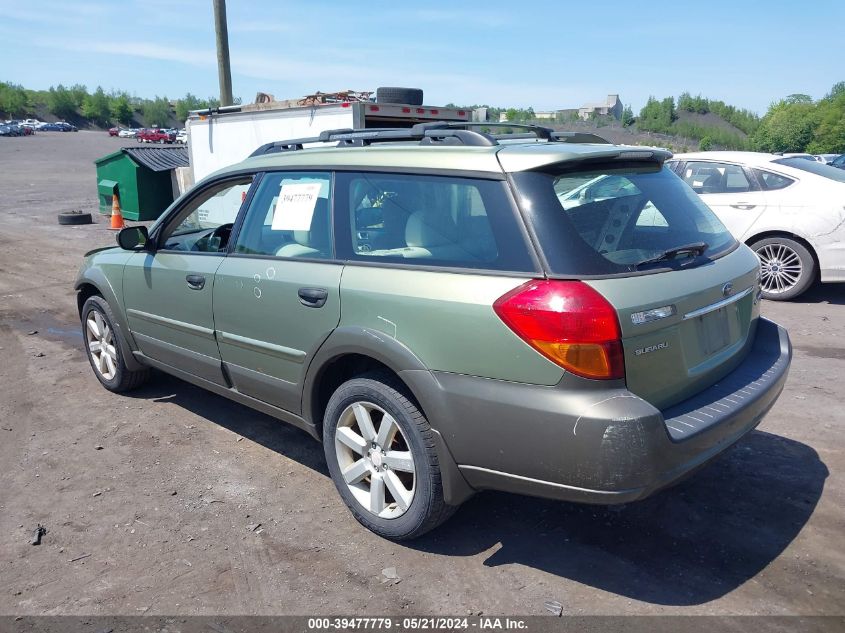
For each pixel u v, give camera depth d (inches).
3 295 362.0
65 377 233.8
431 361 119.7
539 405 108.2
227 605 117.9
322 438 149.7
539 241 112.5
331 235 141.2
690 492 151.6
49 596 120.6
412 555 131.3
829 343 257.0
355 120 378.0
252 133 450.3
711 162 342.0
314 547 134.3
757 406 127.2
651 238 125.9
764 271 327.6
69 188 1021.8
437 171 127.0
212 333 166.6
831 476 157.5
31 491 156.9
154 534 139.3
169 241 191.3
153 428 191.2
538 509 146.6
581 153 120.3
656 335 113.1
